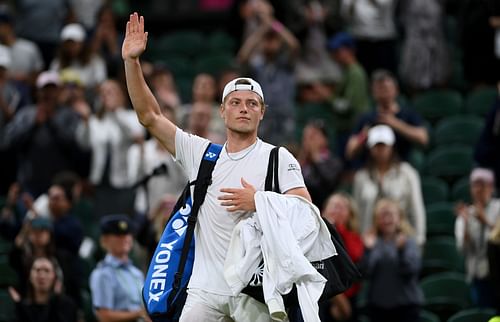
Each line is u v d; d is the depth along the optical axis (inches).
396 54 1873.8
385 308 1181.7
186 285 777.6
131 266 1111.0
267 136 1594.5
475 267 1256.2
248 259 751.7
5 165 1620.3
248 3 1941.4
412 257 1189.1
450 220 1456.7
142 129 1486.2
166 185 1370.6
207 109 1385.3
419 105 1788.9
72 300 1167.0
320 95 1814.7
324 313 1207.6
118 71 1717.5
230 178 777.6
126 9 2218.3
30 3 1900.8
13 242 1406.3
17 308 1148.5
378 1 1831.9
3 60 1646.2
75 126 1499.8
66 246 1289.4
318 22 1835.6
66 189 1302.9
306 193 776.9
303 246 757.3
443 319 1267.2
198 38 2111.2
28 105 1680.6
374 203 1339.8
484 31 1758.1
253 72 1631.4
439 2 1840.6
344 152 1583.4
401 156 1425.9
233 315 768.9
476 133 1683.1
